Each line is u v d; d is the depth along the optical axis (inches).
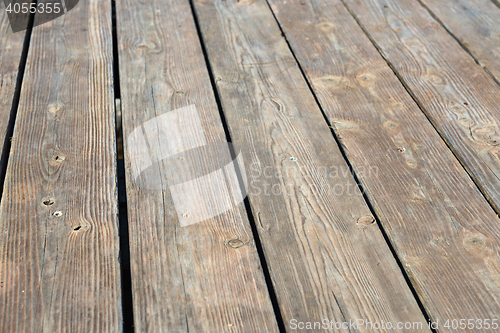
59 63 50.6
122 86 48.4
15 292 36.3
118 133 48.8
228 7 58.5
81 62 50.8
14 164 42.0
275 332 35.4
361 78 49.8
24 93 47.4
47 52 51.8
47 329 35.1
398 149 43.8
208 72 50.5
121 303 36.1
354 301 36.4
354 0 59.6
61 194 40.5
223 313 35.9
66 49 52.2
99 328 35.3
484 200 40.8
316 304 36.3
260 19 56.7
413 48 53.1
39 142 43.6
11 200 40.0
